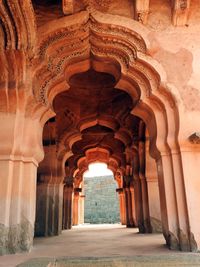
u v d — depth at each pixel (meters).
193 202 4.45
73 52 5.64
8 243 4.43
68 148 9.54
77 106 9.65
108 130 12.59
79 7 5.52
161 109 5.20
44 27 5.37
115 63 5.74
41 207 8.36
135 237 6.98
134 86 5.63
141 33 5.27
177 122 4.82
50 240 6.66
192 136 4.55
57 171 9.09
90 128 12.56
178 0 5.21
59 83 5.77
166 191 4.76
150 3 5.57
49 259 3.45
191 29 5.36
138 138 9.26
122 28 5.35
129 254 3.91
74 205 17.03
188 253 3.98
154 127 5.27
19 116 5.01
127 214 13.14
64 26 5.34
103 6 5.57
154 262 3.25
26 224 4.68
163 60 5.17
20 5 4.31
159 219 8.16
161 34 5.33
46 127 9.14
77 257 3.58
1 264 3.33
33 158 5.01
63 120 9.44
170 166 4.88
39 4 5.57
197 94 4.93
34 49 5.09
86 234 8.77
